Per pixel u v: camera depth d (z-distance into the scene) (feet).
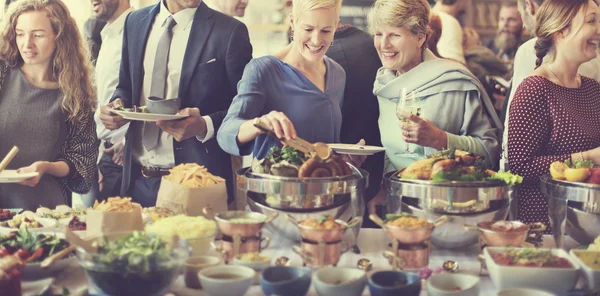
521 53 10.57
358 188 6.55
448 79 8.94
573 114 8.36
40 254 5.47
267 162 6.79
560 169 6.75
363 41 9.47
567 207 6.53
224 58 10.10
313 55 8.69
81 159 9.73
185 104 10.14
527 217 8.29
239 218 6.05
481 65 10.87
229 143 8.42
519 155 8.24
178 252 4.98
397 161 9.20
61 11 9.81
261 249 6.09
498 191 6.36
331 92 9.09
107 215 6.16
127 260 4.78
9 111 9.66
